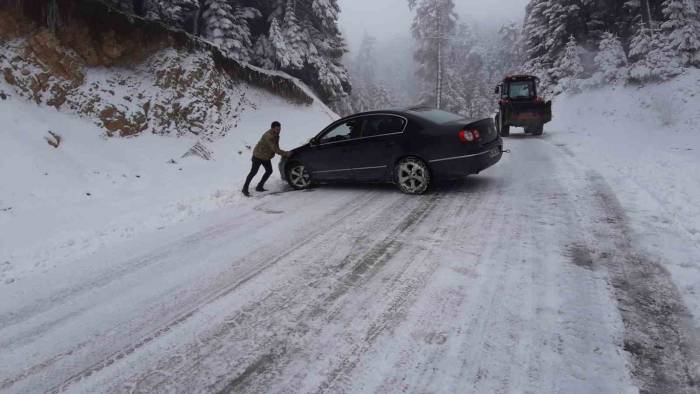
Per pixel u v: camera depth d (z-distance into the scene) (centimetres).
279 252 450
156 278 408
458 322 291
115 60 1193
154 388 247
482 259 391
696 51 2175
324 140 756
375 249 438
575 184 652
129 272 429
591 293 314
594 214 494
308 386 239
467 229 478
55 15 1038
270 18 2222
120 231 575
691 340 251
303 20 2339
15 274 446
